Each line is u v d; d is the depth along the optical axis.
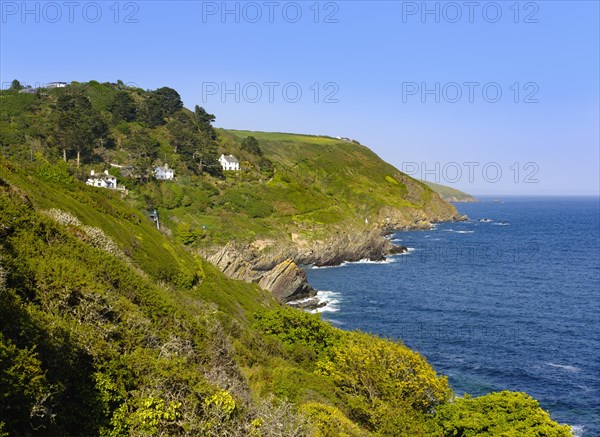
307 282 84.56
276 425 14.66
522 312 68.00
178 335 19.77
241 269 87.12
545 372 45.88
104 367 13.71
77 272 18.03
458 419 25.02
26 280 16.11
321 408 20.05
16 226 21.08
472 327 60.88
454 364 48.16
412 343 54.84
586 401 39.81
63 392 12.27
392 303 74.44
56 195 38.22
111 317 17.14
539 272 100.69
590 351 51.38
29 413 10.62
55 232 23.11
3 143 96.25
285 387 22.61
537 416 24.42
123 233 42.56
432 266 108.81
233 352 23.42
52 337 13.17
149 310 21.12
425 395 27.17
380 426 22.94
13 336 12.13
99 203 45.06
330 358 33.28
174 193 110.00
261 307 52.88
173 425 13.25
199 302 37.31
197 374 15.42
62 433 11.52
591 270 102.69
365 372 26.89
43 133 105.25
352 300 76.88
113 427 12.77
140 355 15.13
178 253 50.09
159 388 13.89
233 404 14.28
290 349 33.22
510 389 42.28
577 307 70.44
